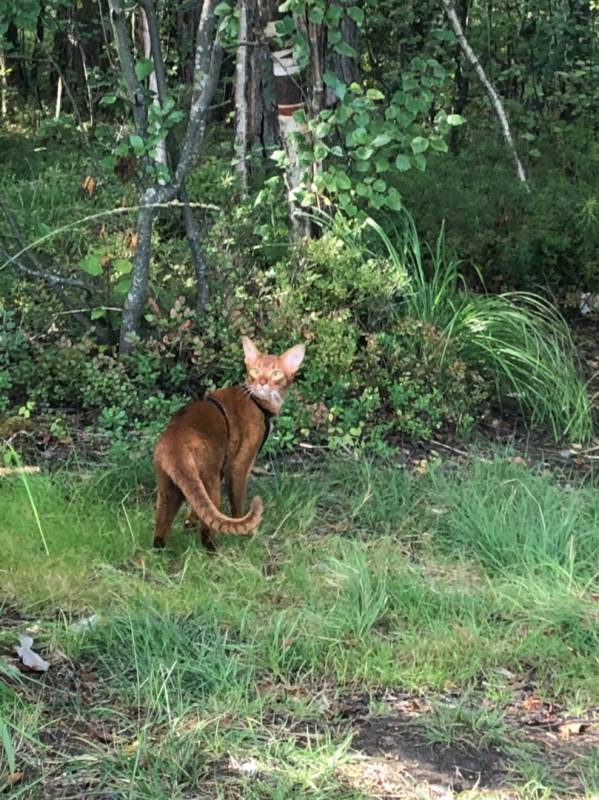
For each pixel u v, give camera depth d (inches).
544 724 65.5
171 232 139.2
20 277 123.9
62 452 102.3
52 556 79.7
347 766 59.1
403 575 81.1
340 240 122.0
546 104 235.5
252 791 55.6
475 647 72.2
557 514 91.8
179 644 68.7
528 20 246.4
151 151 112.4
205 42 113.3
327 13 119.6
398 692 67.7
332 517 93.7
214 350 115.3
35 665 65.7
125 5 135.6
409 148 143.2
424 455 111.3
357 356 116.4
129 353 114.8
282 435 107.7
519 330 130.5
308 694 66.6
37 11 118.0
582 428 121.0
